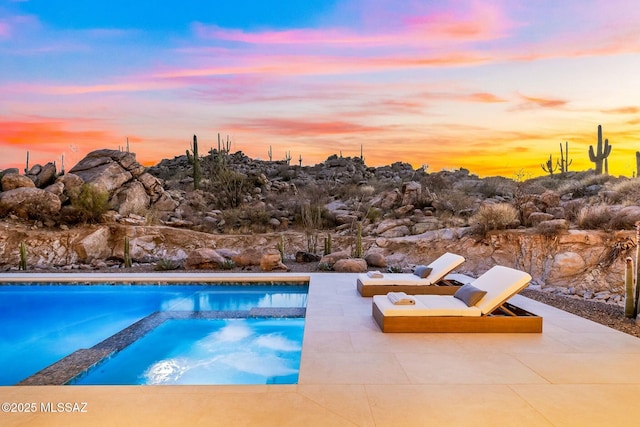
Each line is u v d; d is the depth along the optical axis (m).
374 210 20.27
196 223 19.70
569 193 21.42
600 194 16.50
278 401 3.55
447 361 4.63
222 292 10.52
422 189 22.83
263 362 5.82
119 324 7.84
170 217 20.12
